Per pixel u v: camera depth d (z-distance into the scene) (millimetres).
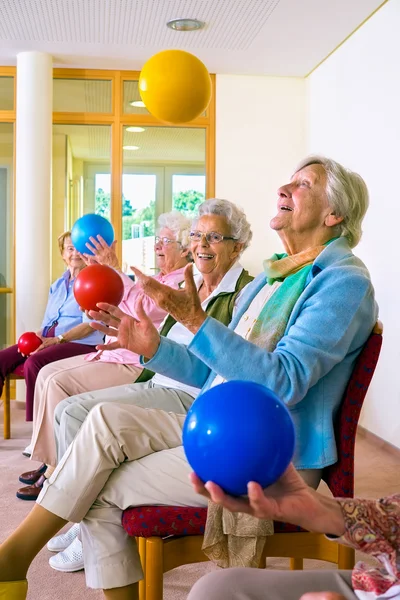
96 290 1894
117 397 2316
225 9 4438
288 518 988
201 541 1674
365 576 1020
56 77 5723
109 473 1726
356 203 1844
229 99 5844
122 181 5852
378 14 4340
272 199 5898
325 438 1627
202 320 1583
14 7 4410
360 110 4676
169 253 3377
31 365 3744
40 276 5383
